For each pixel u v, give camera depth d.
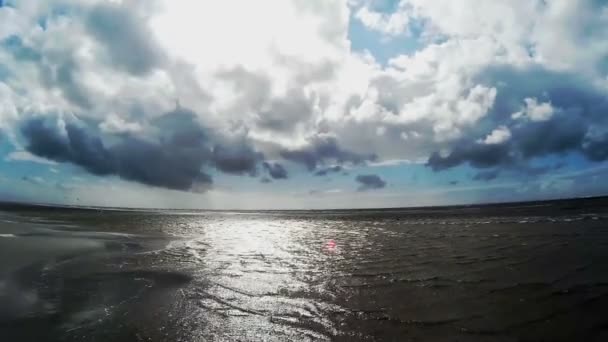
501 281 8.41
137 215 42.78
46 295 7.36
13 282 8.12
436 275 9.29
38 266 9.91
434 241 15.89
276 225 30.20
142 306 6.92
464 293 7.61
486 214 36.78
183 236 19.80
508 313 6.29
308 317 6.39
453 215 39.06
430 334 5.50
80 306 6.78
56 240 14.90
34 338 5.21
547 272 9.03
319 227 27.06
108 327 5.76
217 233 22.03
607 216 25.17
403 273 9.68
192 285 8.65
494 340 5.21
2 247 12.40
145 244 15.66
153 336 5.43
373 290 8.12
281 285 8.70
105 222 28.02
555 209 38.81
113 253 12.81
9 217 28.20
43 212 39.56
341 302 7.27
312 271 10.30
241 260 12.18
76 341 5.14
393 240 16.98
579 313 6.11
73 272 9.50
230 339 5.39
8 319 5.92
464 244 14.51
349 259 12.16
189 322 6.09
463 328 5.70
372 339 5.36
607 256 10.61
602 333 5.29
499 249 12.77
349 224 29.95
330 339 5.39
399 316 6.34
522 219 26.52
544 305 6.62
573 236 15.13
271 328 5.85
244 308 6.90
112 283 8.58
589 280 8.12
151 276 9.44
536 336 5.30
